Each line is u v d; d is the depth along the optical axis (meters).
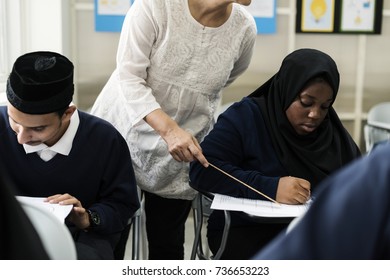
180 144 1.65
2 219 0.52
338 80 1.71
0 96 2.59
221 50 1.83
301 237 0.57
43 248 0.56
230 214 1.65
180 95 1.85
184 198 1.99
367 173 0.56
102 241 1.52
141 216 2.02
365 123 3.57
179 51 1.78
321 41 3.46
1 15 2.84
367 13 3.44
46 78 1.40
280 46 3.43
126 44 1.79
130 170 1.66
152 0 1.73
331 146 1.80
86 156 1.57
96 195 1.62
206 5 1.72
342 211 0.55
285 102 1.72
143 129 1.90
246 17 1.89
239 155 1.73
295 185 1.59
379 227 0.54
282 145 1.72
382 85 3.54
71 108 1.50
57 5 3.01
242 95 3.46
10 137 1.54
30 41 3.04
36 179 1.55
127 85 1.79
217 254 1.61
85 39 3.32
